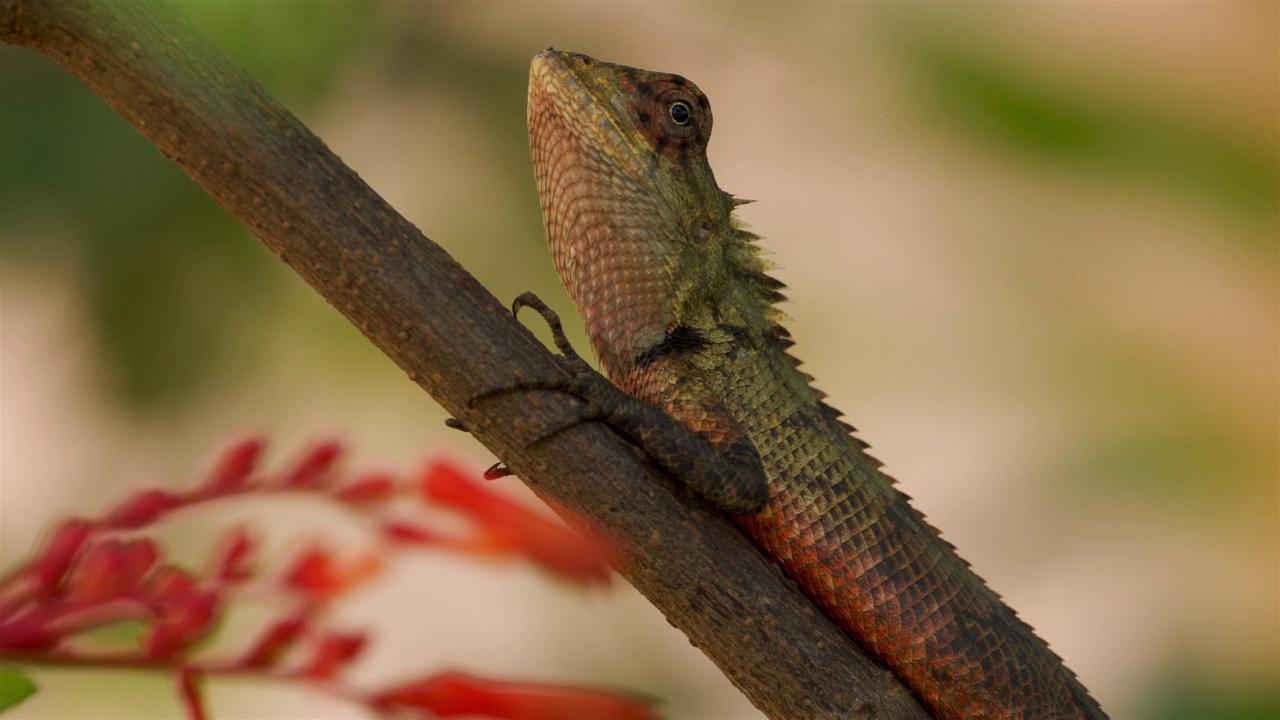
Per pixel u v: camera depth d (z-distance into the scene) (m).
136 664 0.93
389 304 1.00
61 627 0.90
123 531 0.97
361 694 0.96
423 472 0.97
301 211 1.00
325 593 0.97
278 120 1.00
